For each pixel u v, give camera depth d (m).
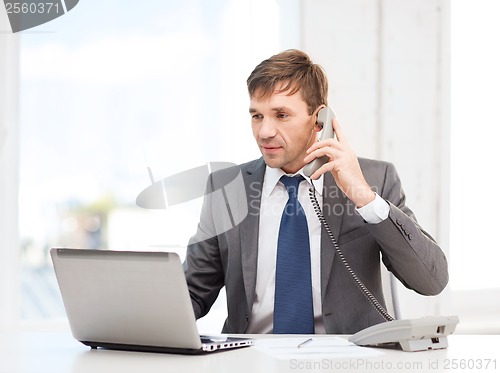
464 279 3.83
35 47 3.20
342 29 3.53
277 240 2.28
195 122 3.43
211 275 2.39
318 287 2.24
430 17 3.66
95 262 1.73
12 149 3.14
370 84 3.58
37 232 3.22
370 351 1.73
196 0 3.43
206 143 3.45
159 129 3.38
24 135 3.20
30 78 3.20
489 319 3.67
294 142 2.21
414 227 2.11
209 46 3.45
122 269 1.70
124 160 3.32
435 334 1.76
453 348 1.78
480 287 3.83
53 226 3.25
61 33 3.23
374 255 2.29
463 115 3.85
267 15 3.49
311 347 1.79
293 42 3.50
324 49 3.50
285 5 3.50
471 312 3.78
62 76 3.25
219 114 3.47
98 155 3.30
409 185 3.64
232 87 3.48
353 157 2.10
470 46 3.85
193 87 3.44
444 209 3.69
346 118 3.54
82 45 3.27
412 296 3.57
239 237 2.31
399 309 2.29
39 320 3.22
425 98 3.66
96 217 3.30
